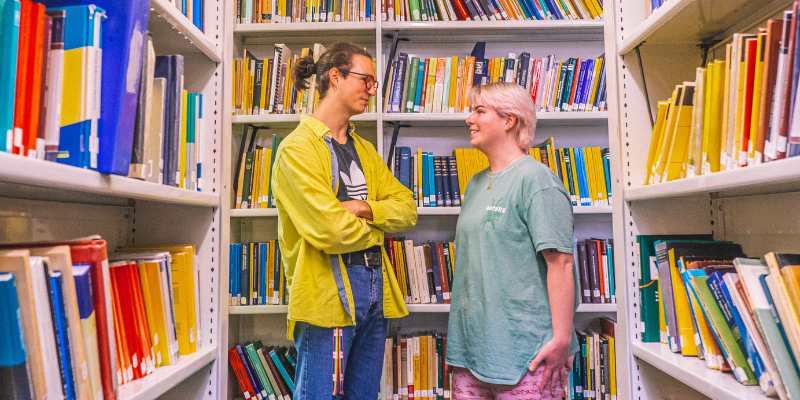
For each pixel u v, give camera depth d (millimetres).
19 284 568
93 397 672
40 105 631
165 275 1001
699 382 841
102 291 697
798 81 663
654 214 1167
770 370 726
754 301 750
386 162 2279
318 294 1285
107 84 715
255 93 2109
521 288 1194
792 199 964
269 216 2172
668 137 1037
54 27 662
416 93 2119
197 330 1146
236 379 2133
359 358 1458
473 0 2109
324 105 1485
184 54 1238
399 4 2107
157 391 856
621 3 1195
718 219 1185
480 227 1267
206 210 1219
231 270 2029
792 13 679
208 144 1222
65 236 1022
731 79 828
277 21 2137
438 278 2029
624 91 1188
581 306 1980
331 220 1237
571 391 1997
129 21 726
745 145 779
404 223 1509
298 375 1326
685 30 1093
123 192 750
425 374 2021
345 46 1495
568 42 2336
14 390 553
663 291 1062
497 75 2111
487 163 2100
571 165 2076
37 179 555
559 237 1142
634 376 1123
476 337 1220
